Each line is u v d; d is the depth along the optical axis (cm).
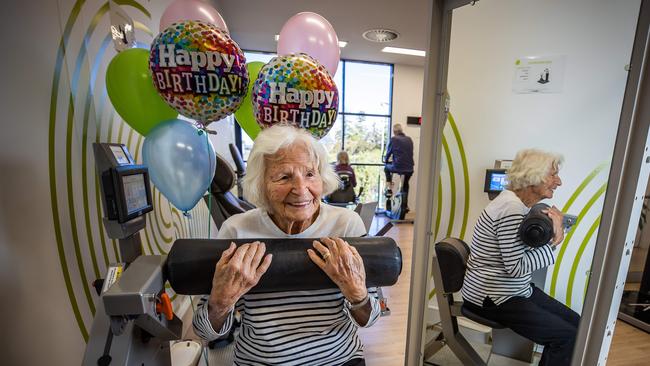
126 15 154
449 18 105
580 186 125
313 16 153
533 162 129
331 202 360
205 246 76
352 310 86
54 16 105
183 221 237
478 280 142
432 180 117
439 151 114
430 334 170
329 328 92
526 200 134
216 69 107
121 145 92
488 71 142
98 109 131
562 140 128
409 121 588
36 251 96
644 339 202
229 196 206
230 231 95
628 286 262
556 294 139
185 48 102
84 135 121
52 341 101
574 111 124
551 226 126
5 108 87
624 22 110
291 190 86
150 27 182
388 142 578
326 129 127
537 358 160
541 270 141
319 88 117
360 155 590
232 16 368
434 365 167
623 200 69
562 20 123
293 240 82
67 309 108
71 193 112
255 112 124
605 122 118
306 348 90
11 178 88
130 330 73
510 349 166
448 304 154
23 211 92
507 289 136
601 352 77
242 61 116
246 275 71
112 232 83
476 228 144
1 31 86
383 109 582
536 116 134
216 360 173
